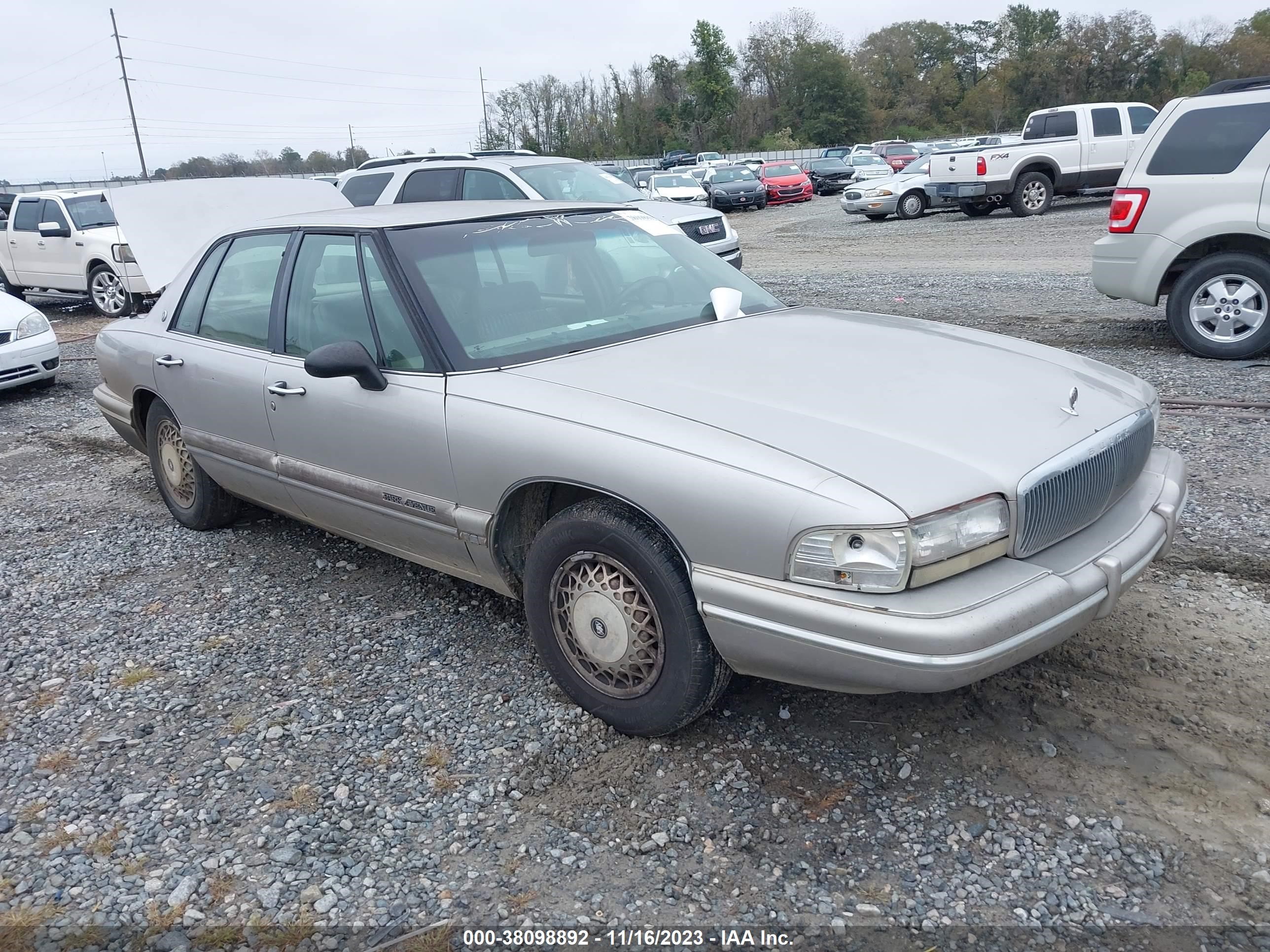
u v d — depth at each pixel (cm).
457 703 342
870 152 4244
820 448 264
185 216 575
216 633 409
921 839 261
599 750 309
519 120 8006
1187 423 578
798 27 8381
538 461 303
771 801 279
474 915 245
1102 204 2067
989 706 315
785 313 403
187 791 302
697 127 7400
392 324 359
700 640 282
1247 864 245
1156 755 286
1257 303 705
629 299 393
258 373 414
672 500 271
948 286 1146
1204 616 361
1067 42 7762
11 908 255
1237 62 7725
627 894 249
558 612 319
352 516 392
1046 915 234
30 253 1535
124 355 512
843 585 246
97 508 587
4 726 347
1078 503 279
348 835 277
